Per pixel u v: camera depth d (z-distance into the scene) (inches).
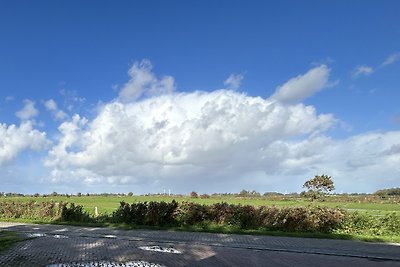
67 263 471.8
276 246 604.4
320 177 2080.5
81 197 2310.5
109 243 633.0
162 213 884.0
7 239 674.8
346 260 503.5
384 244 644.1
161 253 539.5
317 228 782.5
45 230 831.1
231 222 842.8
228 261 486.3
